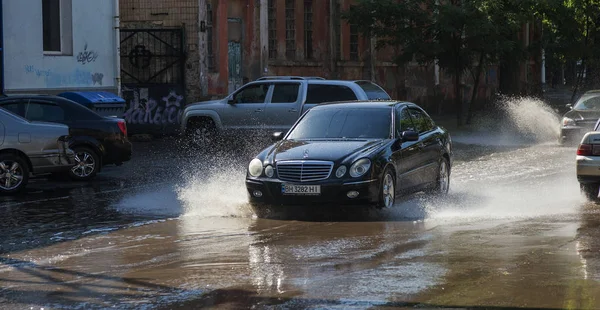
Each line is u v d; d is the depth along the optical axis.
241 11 54.66
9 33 38.72
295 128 23.41
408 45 54.53
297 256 15.88
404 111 23.81
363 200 20.61
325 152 21.19
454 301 12.40
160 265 15.24
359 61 65.12
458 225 19.28
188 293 13.12
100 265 15.34
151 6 51.78
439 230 18.59
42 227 19.67
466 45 54.34
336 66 62.56
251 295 12.93
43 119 29.20
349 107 23.67
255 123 39.69
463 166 33.22
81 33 42.25
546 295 12.66
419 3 54.66
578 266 14.60
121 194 25.61
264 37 55.62
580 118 41.12
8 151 26.08
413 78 71.38
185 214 21.41
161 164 35.06
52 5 41.19
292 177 20.91
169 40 51.47
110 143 29.81
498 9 53.16
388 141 22.22
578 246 16.42
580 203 22.80
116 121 30.08
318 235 18.16
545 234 17.84
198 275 14.34
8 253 16.61
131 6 52.03
